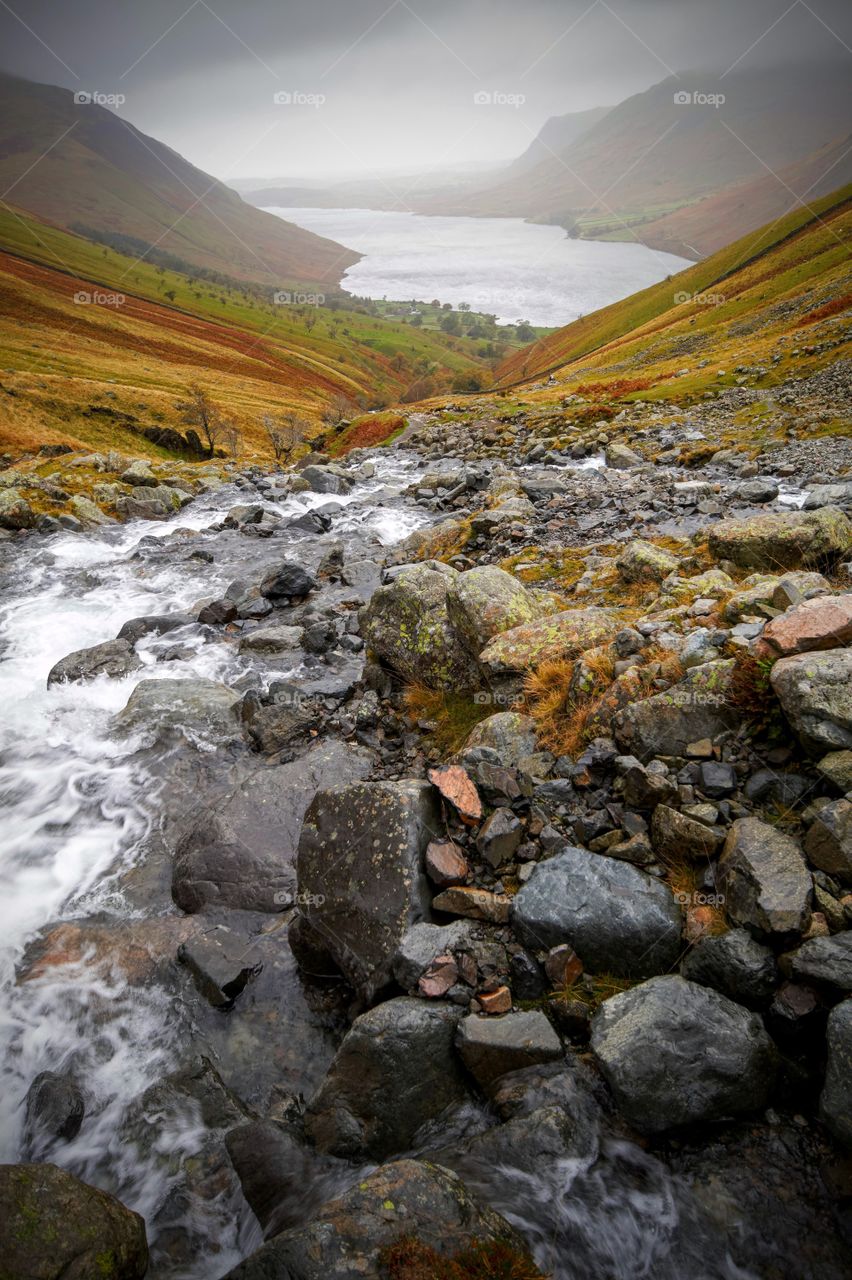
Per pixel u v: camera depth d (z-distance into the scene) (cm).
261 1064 732
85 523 3061
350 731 1233
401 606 1346
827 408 3869
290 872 945
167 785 1182
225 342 19925
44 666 1666
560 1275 504
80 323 16300
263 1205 594
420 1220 488
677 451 3375
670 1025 571
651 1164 543
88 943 893
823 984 553
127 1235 548
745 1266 491
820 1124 539
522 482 2903
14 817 1127
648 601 1305
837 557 1282
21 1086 737
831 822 631
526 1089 591
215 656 1622
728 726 802
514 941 695
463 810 809
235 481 4059
